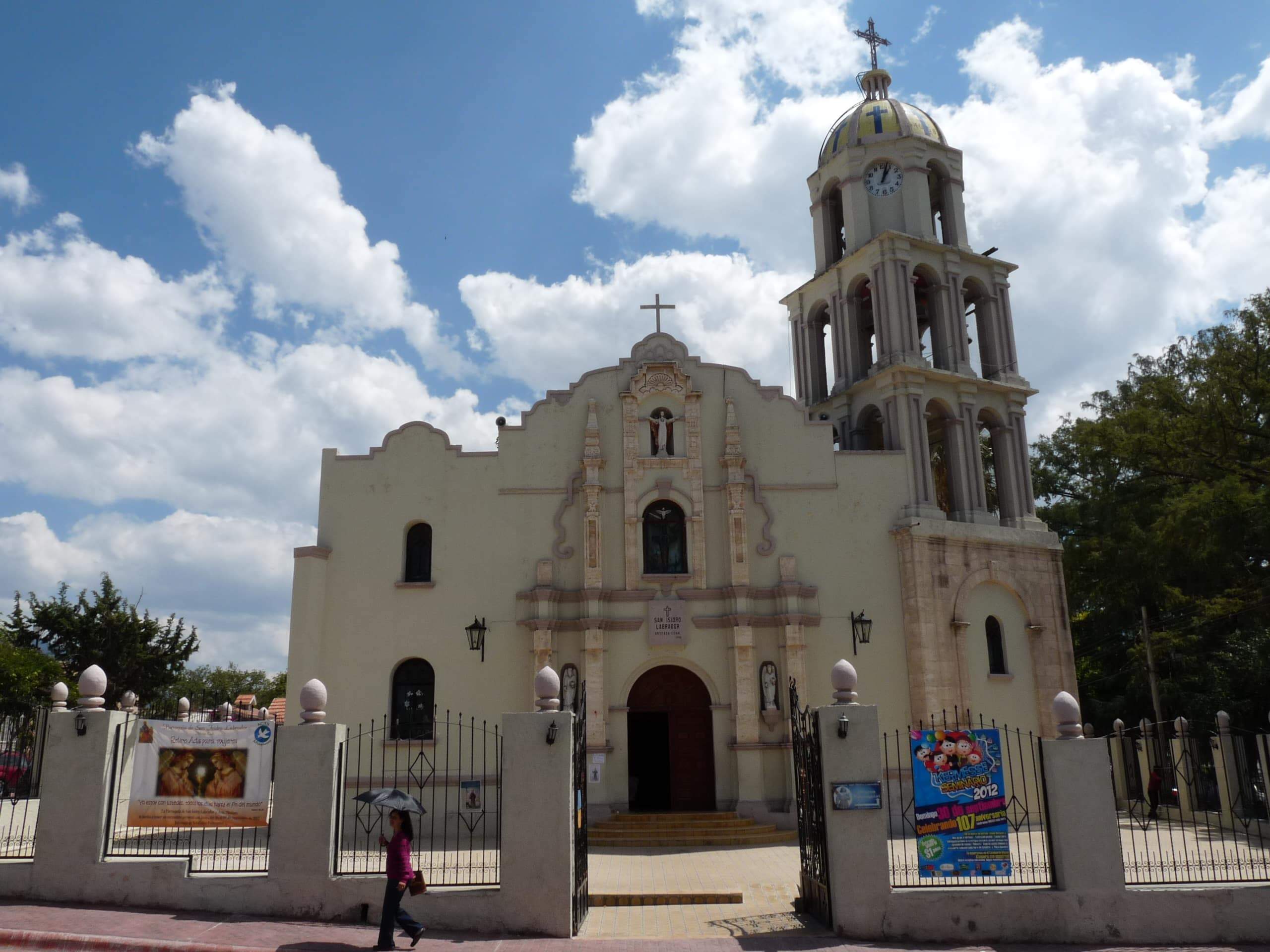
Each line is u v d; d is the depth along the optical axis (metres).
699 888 19.86
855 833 15.64
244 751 17.12
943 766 16.14
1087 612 48.41
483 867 17.19
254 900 15.89
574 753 16.33
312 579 29.27
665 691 29.88
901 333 32.84
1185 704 40.44
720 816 27.61
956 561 30.62
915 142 35.34
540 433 31.02
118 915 15.30
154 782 16.92
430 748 28.33
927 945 15.13
